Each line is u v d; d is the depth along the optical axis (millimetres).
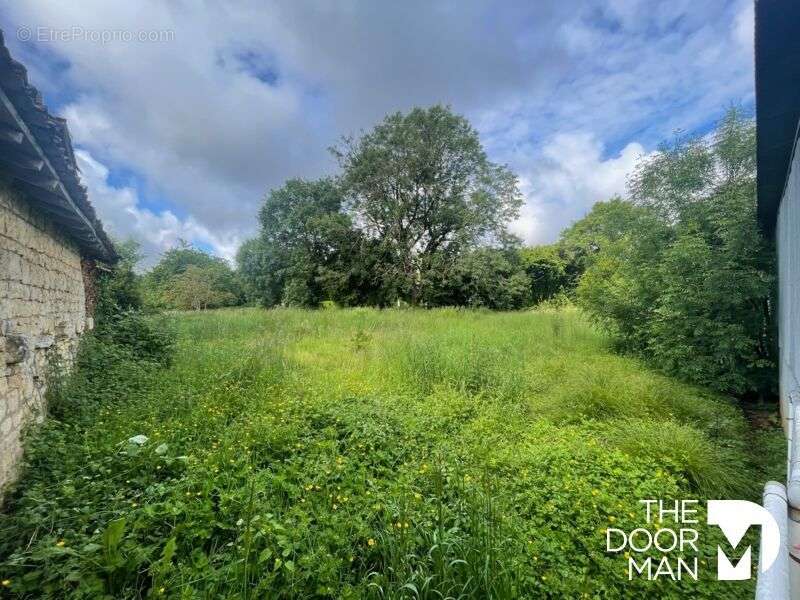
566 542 2609
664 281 7141
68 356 5094
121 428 3898
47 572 2049
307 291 27016
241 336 10766
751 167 6520
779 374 5801
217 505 2777
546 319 12969
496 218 24656
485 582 2117
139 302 10039
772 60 2998
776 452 4020
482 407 5148
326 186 28797
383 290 25234
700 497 3246
